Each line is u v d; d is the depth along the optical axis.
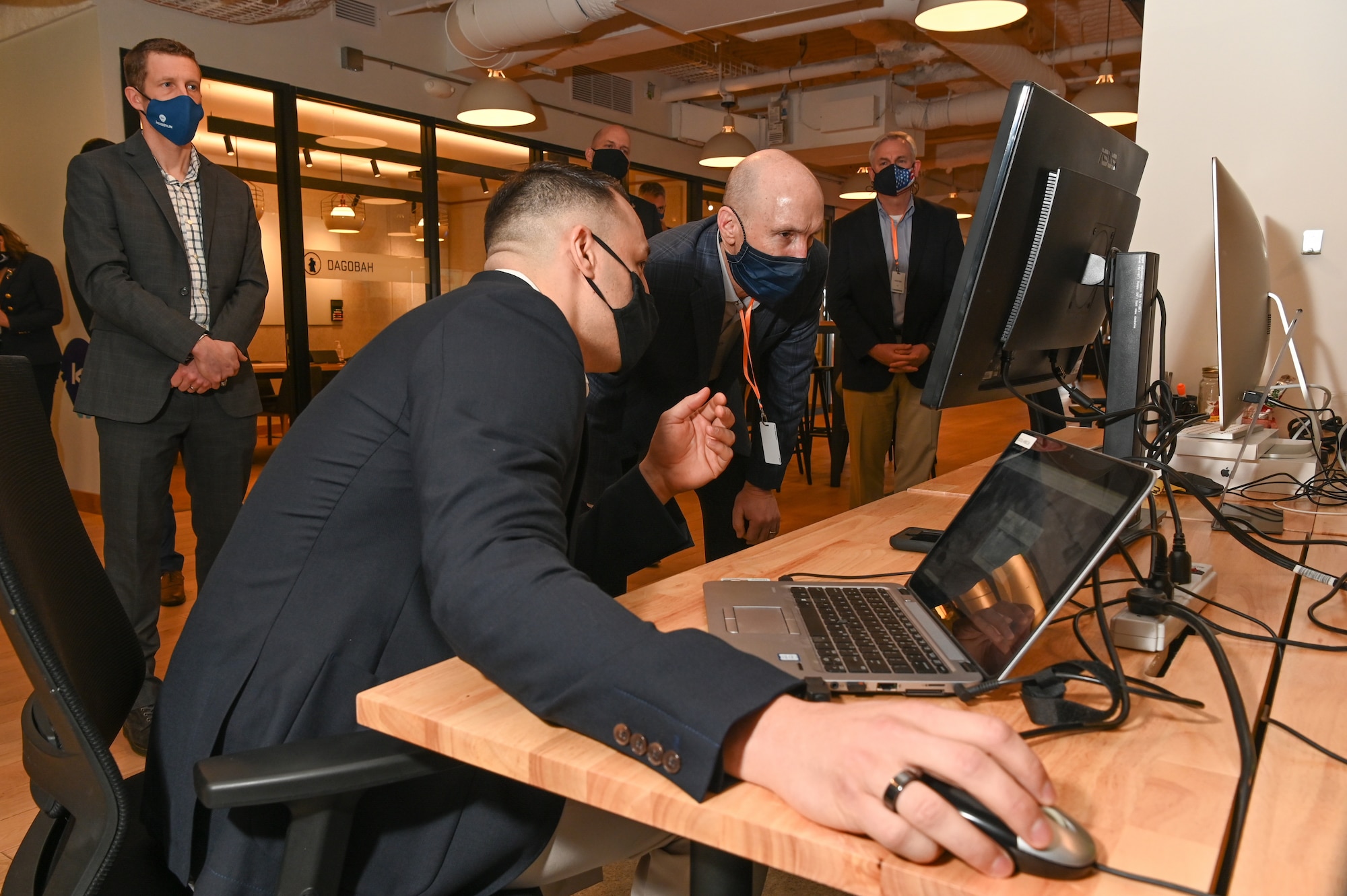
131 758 2.23
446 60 7.30
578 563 1.19
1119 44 8.20
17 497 0.85
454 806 0.83
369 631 0.87
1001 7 4.72
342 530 0.86
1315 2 2.23
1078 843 0.49
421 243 7.42
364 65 6.68
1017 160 1.12
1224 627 0.95
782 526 4.82
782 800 0.57
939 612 0.91
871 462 3.70
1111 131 1.37
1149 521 1.38
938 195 14.57
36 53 5.54
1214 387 2.14
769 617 0.90
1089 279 1.34
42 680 0.74
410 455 0.84
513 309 0.82
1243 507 1.43
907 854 0.50
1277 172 2.30
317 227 6.63
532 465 0.74
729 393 2.34
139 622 2.54
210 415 2.62
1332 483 1.69
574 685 0.63
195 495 2.69
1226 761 0.64
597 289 1.03
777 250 1.93
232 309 2.74
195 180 2.72
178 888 0.89
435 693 0.73
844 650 0.80
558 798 0.86
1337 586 1.04
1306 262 2.29
